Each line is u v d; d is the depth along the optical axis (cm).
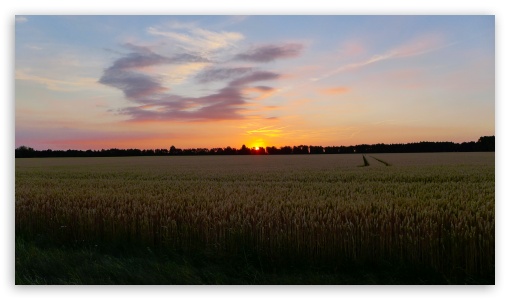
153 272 575
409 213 684
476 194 985
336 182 1469
